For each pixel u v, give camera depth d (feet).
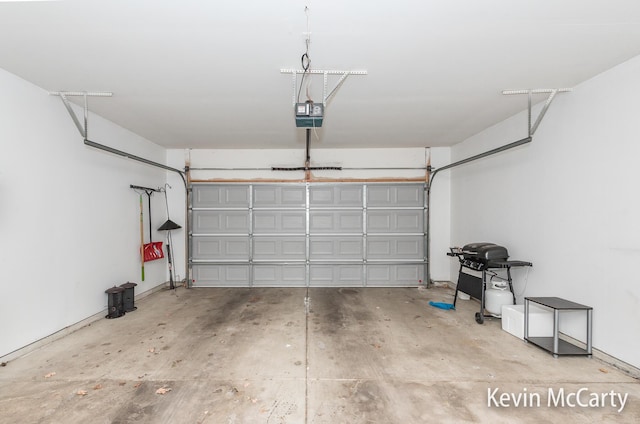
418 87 9.79
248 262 18.79
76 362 8.84
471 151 16.21
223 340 10.50
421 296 16.61
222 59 7.94
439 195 19.02
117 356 9.25
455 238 18.30
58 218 10.50
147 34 6.79
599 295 8.86
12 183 8.85
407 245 18.93
